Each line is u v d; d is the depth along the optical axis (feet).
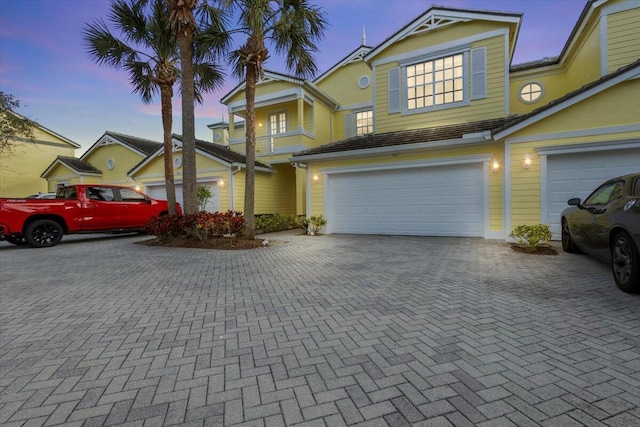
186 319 11.37
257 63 29.91
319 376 7.49
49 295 14.49
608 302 12.21
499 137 28.12
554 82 39.24
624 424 5.71
